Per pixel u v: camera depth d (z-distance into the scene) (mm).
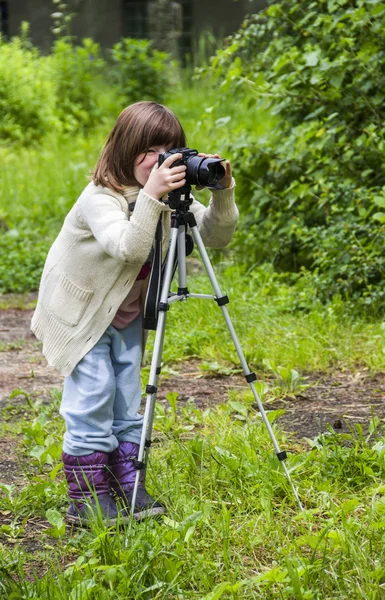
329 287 7441
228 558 3514
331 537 3518
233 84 8516
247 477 4289
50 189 13133
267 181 8469
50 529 3842
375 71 7570
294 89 8109
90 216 3867
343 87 7840
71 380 4074
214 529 3742
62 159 15680
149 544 3510
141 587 3328
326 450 4547
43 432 5152
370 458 4426
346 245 7293
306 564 3400
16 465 4848
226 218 4129
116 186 3906
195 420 5277
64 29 24391
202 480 4293
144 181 3932
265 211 8570
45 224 11789
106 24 24297
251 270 8617
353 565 3428
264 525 3852
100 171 3938
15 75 18344
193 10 24078
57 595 3230
